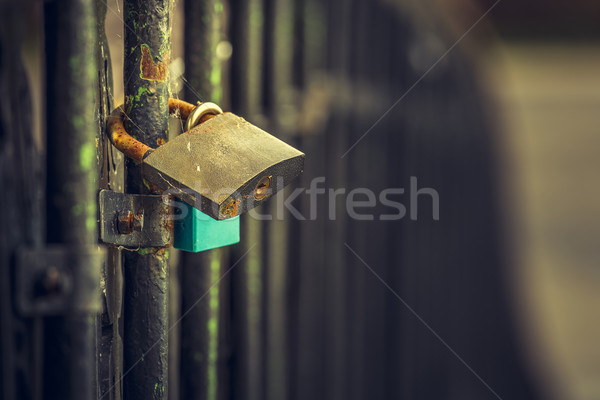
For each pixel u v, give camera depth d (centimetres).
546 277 1117
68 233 82
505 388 643
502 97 811
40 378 82
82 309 81
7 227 80
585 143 1537
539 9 1549
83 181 82
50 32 82
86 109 82
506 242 764
